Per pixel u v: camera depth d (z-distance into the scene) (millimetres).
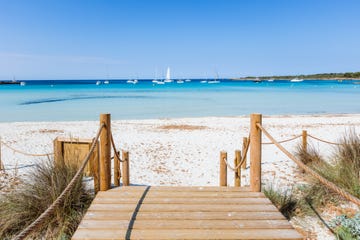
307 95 44000
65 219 3971
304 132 7754
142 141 11227
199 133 13109
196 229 3242
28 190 4277
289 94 46531
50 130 13734
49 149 9750
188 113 23422
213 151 9586
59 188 4152
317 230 3977
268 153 9133
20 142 10875
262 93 50000
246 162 7586
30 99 34938
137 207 3820
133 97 39938
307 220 4242
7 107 26141
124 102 32156
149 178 6656
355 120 17562
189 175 6945
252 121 4422
